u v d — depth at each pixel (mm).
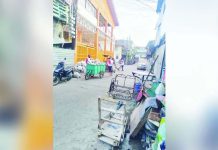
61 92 5594
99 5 14336
